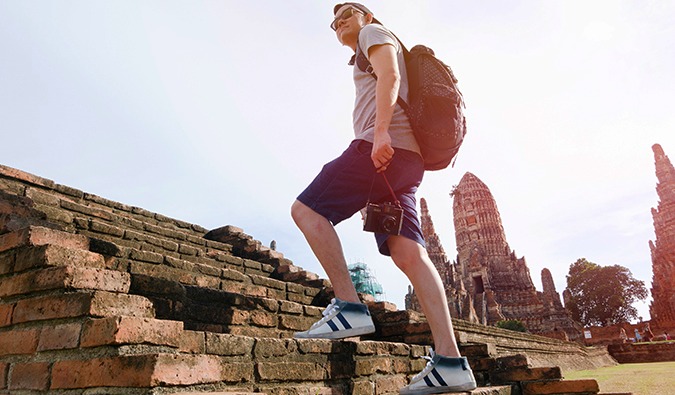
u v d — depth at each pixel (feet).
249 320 11.31
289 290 17.49
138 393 4.58
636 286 180.86
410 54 8.66
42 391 5.55
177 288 9.92
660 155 198.80
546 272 170.50
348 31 9.21
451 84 8.21
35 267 7.19
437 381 7.25
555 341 53.83
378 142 7.13
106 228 14.80
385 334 15.81
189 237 20.10
